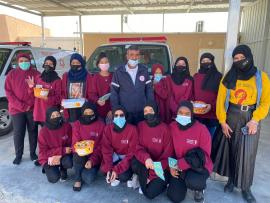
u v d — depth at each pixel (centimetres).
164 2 1233
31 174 393
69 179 379
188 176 310
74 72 396
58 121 362
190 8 1328
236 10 340
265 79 299
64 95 404
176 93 367
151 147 335
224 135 331
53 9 1385
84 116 354
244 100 305
